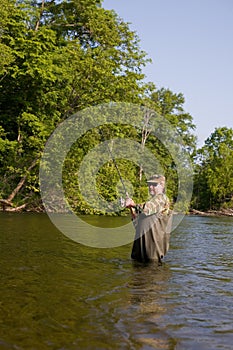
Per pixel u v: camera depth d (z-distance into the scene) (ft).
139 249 24.66
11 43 72.08
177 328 13.03
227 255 28.68
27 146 78.54
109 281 19.04
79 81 79.71
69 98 81.76
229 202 146.82
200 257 27.37
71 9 88.12
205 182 149.79
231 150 159.33
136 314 14.25
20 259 24.06
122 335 12.28
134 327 12.97
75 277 19.63
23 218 58.49
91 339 11.91
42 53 73.56
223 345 11.82
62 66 76.89
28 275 19.80
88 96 80.64
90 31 86.07
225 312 14.85
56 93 77.77
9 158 76.18
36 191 75.25
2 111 80.48
